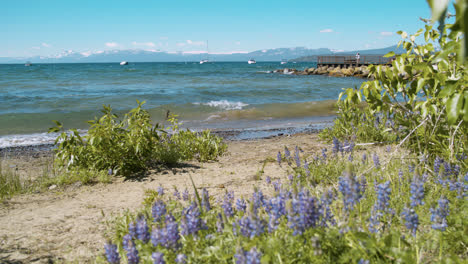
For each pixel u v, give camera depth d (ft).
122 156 24.80
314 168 18.86
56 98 83.76
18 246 13.00
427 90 16.19
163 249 8.59
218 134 47.01
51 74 227.40
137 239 9.80
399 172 14.84
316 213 8.45
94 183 22.71
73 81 152.97
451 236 9.76
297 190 9.09
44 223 15.56
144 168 25.99
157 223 11.12
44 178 24.09
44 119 58.23
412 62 16.38
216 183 21.16
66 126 53.88
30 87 119.75
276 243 8.29
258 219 8.54
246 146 37.58
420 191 9.02
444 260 8.27
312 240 7.77
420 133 17.70
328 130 35.83
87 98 83.41
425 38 16.07
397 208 12.12
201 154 30.17
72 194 20.59
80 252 12.26
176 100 83.05
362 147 27.07
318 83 137.90
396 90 16.33
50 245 13.04
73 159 23.91
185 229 9.06
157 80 162.40
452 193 12.84
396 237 8.59
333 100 80.23
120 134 24.97
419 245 9.37
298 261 8.13
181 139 31.63
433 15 2.37
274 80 160.97
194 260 8.75
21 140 44.01
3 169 29.19
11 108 69.21
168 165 27.35
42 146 40.73
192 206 9.80
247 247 7.88
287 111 67.87
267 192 17.90
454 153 15.56
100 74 225.56
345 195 9.24
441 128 17.15
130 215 14.06
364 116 31.09
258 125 55.11
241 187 19.76
